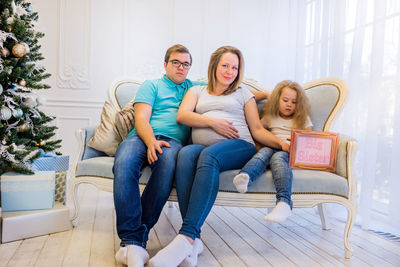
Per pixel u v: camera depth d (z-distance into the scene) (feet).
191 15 12.34
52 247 5.23
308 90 6.68
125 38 12.07
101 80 12.11
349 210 5.19
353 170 5.28
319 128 6.31
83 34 11.96
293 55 10.52
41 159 6.63
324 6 8.83
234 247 5.53
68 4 11.85
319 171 5.45
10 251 5.04
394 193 6.59
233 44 12.50
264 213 7.75
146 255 4.50
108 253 5.03
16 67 6.78
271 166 5.17
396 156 6.57
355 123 7.67
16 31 6.62
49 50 11.80
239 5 12.50
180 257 4.21
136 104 5.93
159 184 4.90
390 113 6.91
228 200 5.13
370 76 7.02
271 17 11.32
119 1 12.03
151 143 5.17
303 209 8.40
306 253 5.38
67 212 6.07
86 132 6.20
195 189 4.69
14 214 5.63
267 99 6.47
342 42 8.15
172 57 6.22
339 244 5.88
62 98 11.96
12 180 5.82
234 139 5.50
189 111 5.81
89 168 5.84
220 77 5.92
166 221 6.91
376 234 6.58
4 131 6.38
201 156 4.94
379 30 6.86
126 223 4.57
